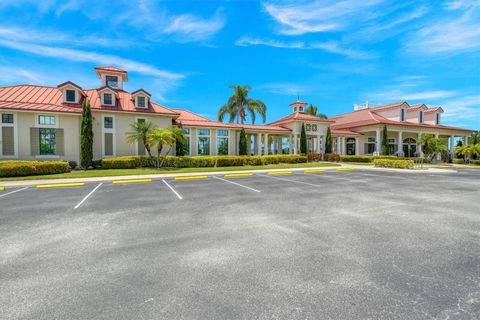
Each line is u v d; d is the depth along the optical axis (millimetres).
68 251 3830
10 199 8016
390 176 15211
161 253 3754
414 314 2291
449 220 5566
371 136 34875
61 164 15562
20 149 17266
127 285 2828
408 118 35281
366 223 5309
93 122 19562
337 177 14406
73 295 2627
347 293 2652
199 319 2236
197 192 9234
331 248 3926
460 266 3297
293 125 29609
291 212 6266
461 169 23203
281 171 17562
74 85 19438
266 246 4016
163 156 19953
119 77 26188
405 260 3479
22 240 4312
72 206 6992
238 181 12469
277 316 2279
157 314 2309
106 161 17875
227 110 33219
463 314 2283
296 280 2930
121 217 5832
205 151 24812
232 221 5473
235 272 3139
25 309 2381
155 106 22453
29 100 18688
